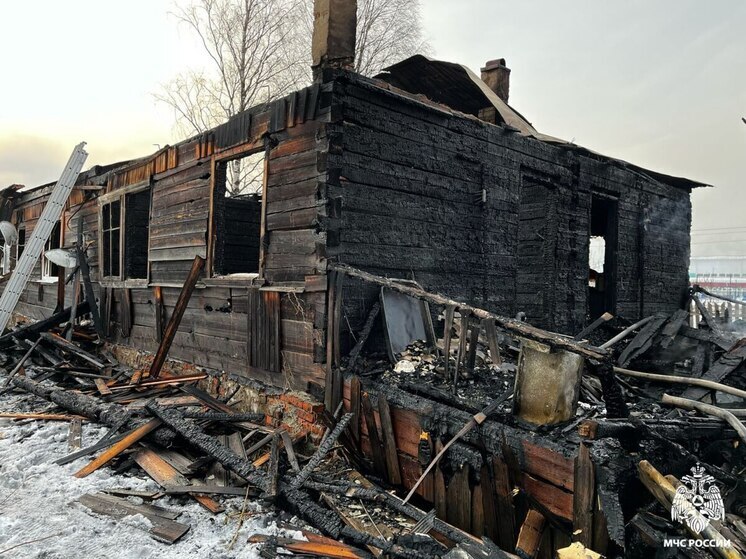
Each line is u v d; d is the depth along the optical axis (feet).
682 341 20.85
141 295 28.22
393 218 18.28
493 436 12.11
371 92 17.52
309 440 16.75
